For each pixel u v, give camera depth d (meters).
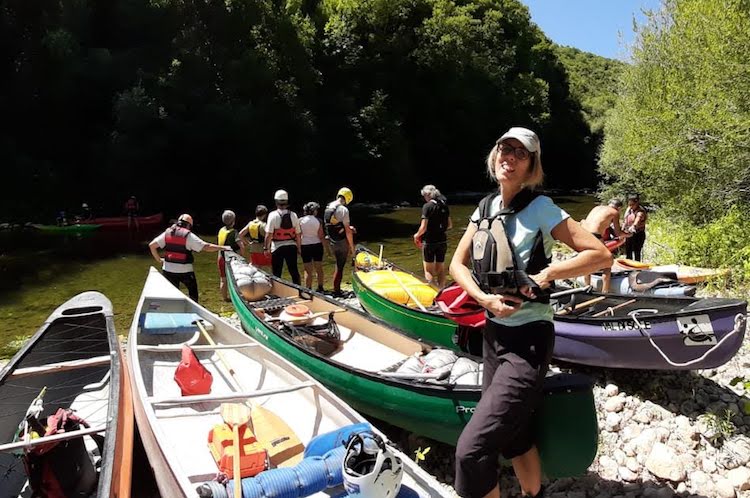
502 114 40.94
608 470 4.12
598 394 5.16
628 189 17.17
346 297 9.24
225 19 26.08
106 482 3.05
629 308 5.71
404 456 3.37
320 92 31.62
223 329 5.78
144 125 23.08
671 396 5.02
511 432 2.59
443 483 4.20
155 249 7.49
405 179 32.72
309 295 6.67
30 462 3.32
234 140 25.45
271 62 26.64
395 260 13.38
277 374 4.98
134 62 24.11
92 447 4.10
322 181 30.14
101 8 24.25
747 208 10.24
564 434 3.12
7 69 22.36
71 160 23.47
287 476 3.02
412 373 4.48
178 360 5.46
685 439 4.28
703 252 8.99
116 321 8.48
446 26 36.81
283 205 8.41
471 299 3.70
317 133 29.58
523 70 47.47
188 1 25.39
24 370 4.13
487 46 43.66
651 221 12.81
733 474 3.82
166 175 24.33
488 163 2.83
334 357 5.60
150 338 5.62
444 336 6.08
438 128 37.09
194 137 24.11
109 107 24.12
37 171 21.91
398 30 35.53
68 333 4.86
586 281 6.91
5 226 19.09
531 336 2.60
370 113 31.48
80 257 14.44
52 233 18.34
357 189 31.61
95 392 4.86
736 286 7.61
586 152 46.94
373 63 34.47
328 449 3.35
